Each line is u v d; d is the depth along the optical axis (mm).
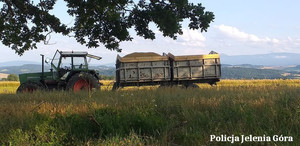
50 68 13648
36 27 11156
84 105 6824
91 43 11164
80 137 4477
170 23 9461
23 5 10523
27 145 4008
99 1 8891
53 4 11148
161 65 14672
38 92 10672
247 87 11891
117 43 11094
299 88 10719
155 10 9633
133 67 14430
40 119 5137
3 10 10758
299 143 3723
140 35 10734
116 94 9359
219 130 4469
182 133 4617
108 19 9719
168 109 6469
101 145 3947
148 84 14812
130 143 3887
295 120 4652
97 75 13727
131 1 9961
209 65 14992
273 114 5051
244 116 5082
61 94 9727
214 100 6992
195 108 6371
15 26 11125
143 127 4898
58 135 4309
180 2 9281
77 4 9727
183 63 14805
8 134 4359
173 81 14961
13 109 6391
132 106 6703
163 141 4098
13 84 38719
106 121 4934
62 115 5727
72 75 13266
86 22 9945
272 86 12211
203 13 9711
